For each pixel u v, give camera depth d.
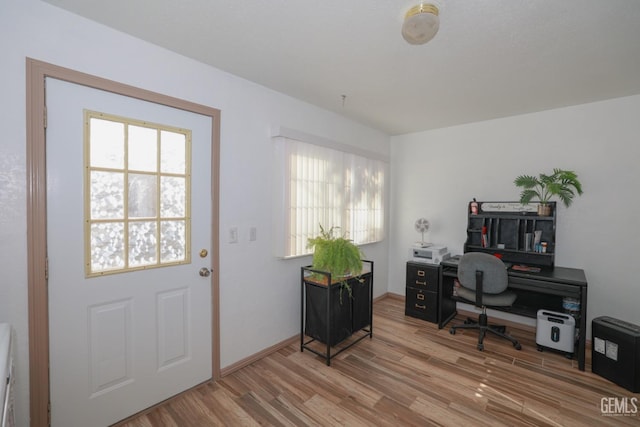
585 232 2.79
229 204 2.22
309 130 2.83
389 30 1.63
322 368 2.33
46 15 1.43
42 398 1.45
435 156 3.73
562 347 2.50
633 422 1.76
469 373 2.26
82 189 1.56
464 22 1.54
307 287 2.62
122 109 1.69
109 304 1.67
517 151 3.14
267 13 1.50
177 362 1.97
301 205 2.68
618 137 2.63
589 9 1.42
